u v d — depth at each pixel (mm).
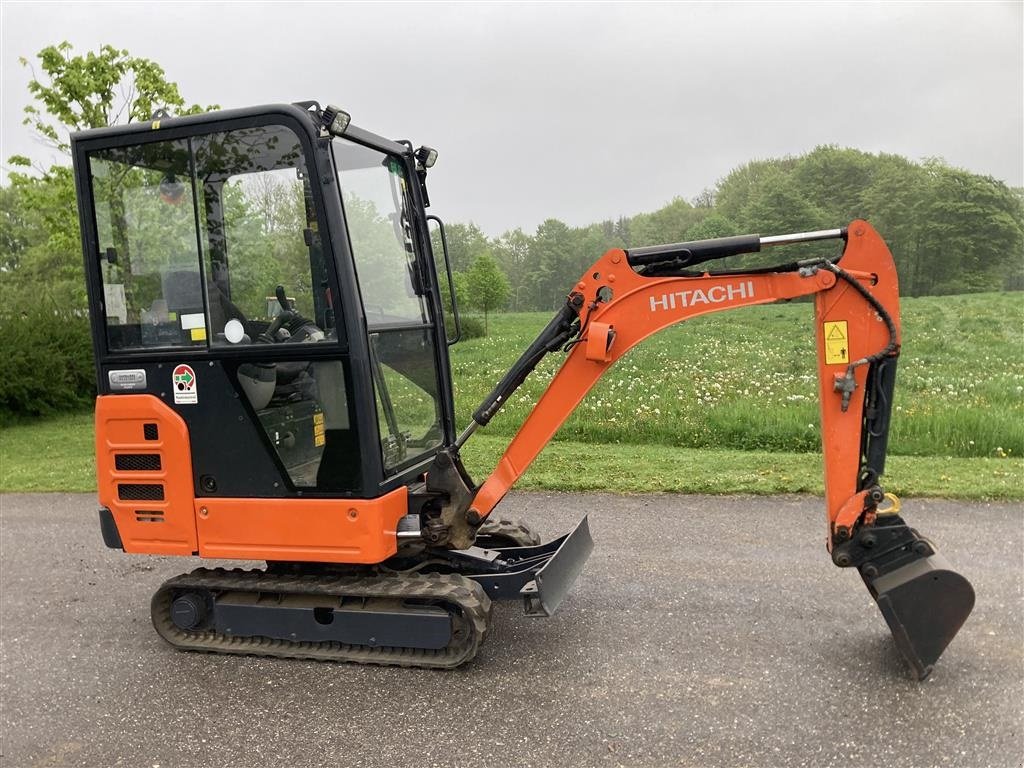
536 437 4262
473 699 3752
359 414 3924
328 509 4008
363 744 3414
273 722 3631
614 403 10719
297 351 3930
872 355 3762
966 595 3602
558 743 3344
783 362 14797
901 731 3311
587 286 4105
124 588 5504
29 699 3947
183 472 4180
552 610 3992
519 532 5113
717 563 5312
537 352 4223
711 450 8555
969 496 6406
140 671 4219
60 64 13797
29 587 5578
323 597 4266
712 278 3951
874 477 3852
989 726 3328
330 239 3832
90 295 4203
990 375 12898
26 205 14578
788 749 3215
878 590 3688
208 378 4094
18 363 14062
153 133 4012
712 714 3504
